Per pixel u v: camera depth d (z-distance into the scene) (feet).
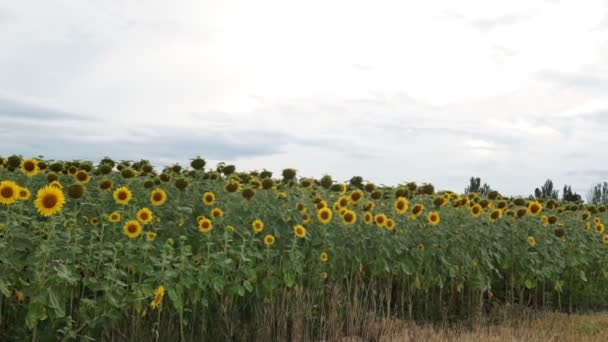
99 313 22.84
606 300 43.19
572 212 43.45
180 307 24.17
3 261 20.21
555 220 37.73
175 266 24.45
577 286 40.29
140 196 29.45
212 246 27.27
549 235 38.06
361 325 29.14
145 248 23.98
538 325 31.94
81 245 23.00
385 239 30.73
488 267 35.29
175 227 27.86
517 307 36.17
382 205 33.24
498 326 32.14
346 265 30.78
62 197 21.40
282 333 26.99
